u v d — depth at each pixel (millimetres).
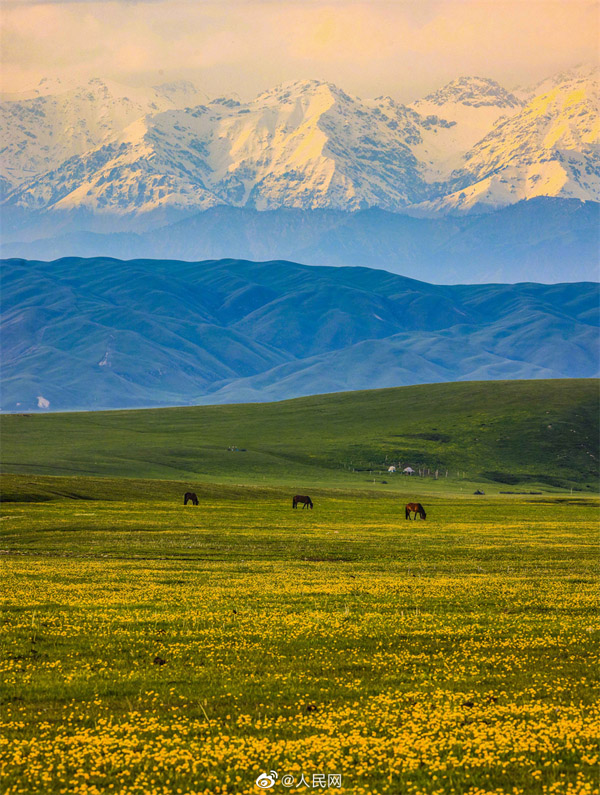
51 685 77125
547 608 117500
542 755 59719
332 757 58844
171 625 103375
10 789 54469
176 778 56062
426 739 61812
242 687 77438
